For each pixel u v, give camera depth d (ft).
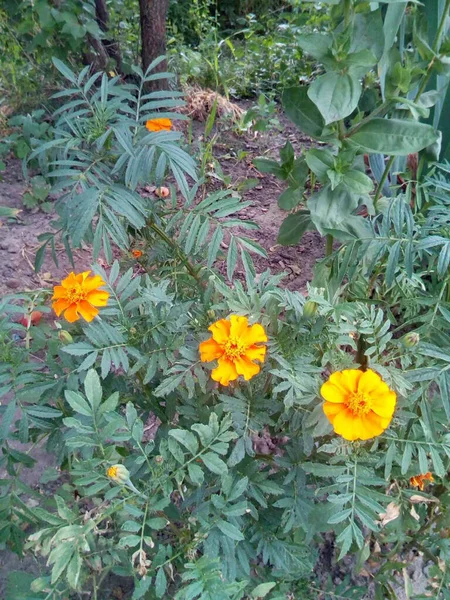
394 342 4.71
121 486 3.88
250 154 11.84
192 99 12.46
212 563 3.64
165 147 5.13
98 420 3.97
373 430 3.91
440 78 7.41
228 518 4.40
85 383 3.96
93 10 11.10
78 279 4.67
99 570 4.63
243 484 4.11
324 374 5.81
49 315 8.13
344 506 4.53
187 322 4.99
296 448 4.72
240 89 14.15
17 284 8.76
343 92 4.92
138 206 5.09
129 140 5.15
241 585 3.73
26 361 4.88
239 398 4.58
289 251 9.61
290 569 4.69
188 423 4.98
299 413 4.55
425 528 5.42
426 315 5.09
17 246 9.46
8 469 4.77
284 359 4.36
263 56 14.92
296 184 6.73
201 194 10.23
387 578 5.16
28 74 11.75
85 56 11.77
